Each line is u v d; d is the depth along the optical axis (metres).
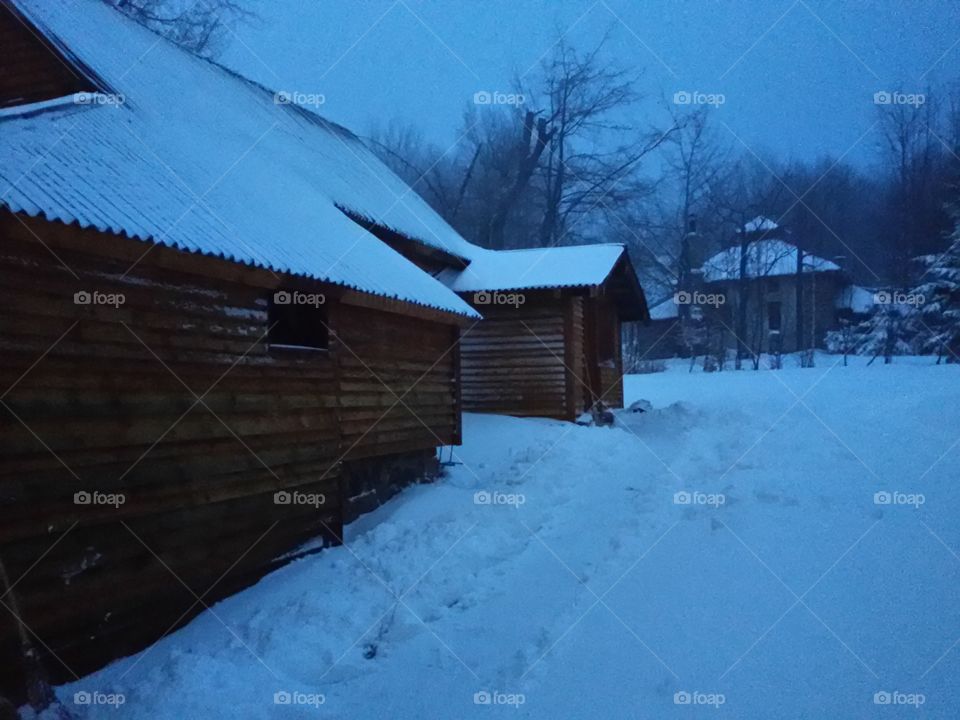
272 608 5.94
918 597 4.95
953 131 33.44
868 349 34.62
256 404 6.71
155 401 5.61
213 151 8.25
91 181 5.48
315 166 11.66
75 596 4.93
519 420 13.95
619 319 19.62
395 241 12.73
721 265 40.53
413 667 5.04
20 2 7.46
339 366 8.09
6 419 4.54
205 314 6.13
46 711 4.33
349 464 8.54
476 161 35.16
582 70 35.44
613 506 8.73
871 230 40.16
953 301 31.09
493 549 7.43
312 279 6.84
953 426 9.78
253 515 6.63
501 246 34.25
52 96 7.57
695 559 6.28
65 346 4.93
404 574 6.70
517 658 4.93
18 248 4.66
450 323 10.27
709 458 10.48
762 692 4.11
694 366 37.59
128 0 20.39
